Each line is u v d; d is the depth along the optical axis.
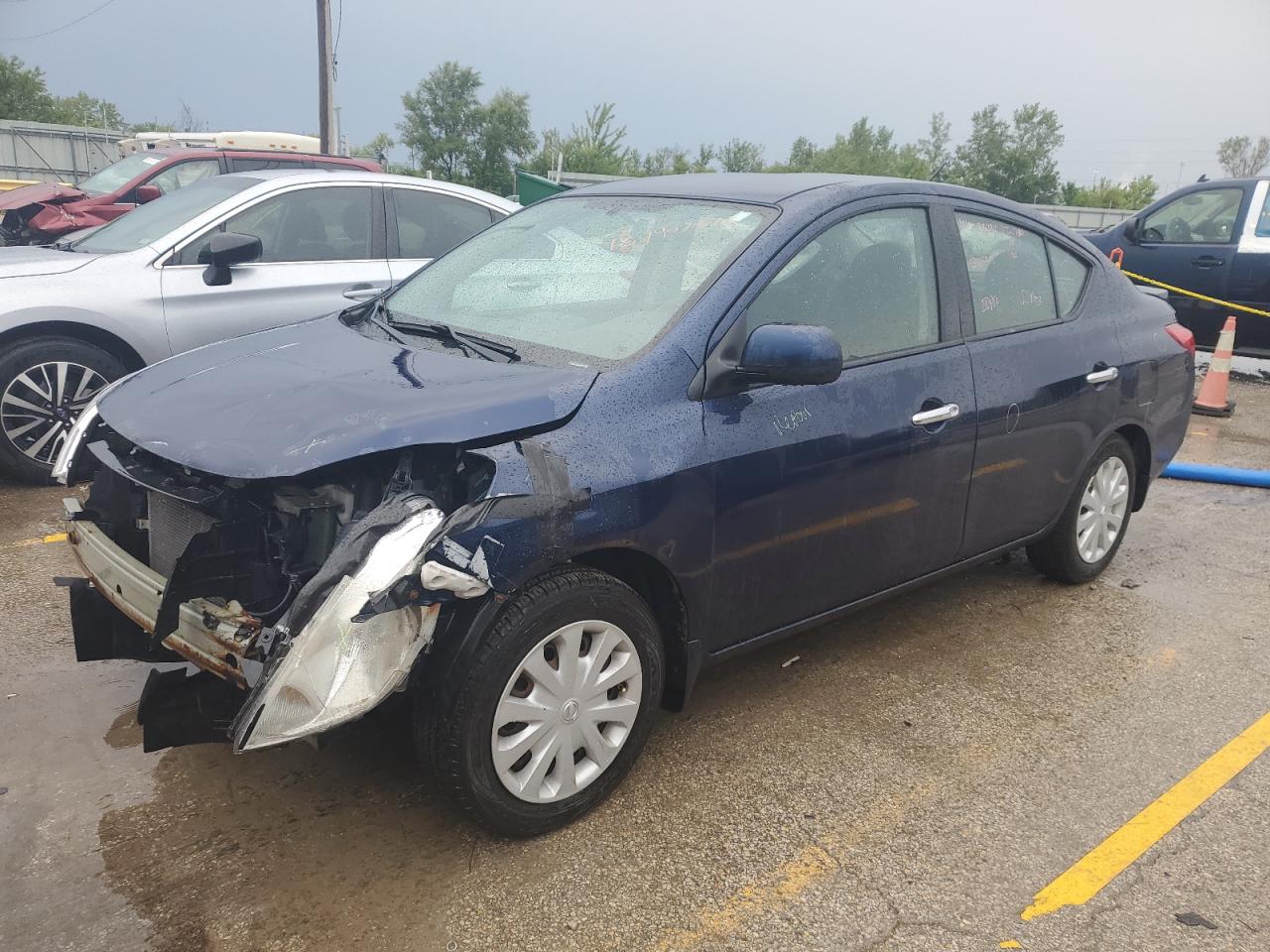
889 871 2.63
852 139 62.62
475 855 2.64
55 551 4.65
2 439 5.34
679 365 2.80
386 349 3.07
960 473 3.56
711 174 3.85
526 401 2.56
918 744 3.25
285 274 5.98
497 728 2.50
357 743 3.14
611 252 3.30
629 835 2.74
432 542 2.25
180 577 2.35
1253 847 2.78
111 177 10.75
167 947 2.30
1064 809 2.93
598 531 2.54
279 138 15.68
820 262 3.16
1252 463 6.89
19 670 3.55
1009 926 2.45
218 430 2.57
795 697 3.53
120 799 2.84
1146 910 2.52
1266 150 84.06
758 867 2.63
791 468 2.98
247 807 2.81
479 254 3.74
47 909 2.40
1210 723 3.44
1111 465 4.43
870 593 3.45
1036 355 3.83
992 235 3.82
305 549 2.46
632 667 2.76
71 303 5.34
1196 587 4.66
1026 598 4.48
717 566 2.88
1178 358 4.57
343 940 2.33
